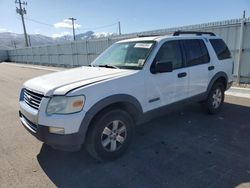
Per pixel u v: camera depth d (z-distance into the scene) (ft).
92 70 13.15
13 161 11.93
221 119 17.28
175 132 15.05
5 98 27.73
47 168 11.18
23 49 117.91
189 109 19.72
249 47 31.24
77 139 10.12
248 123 16.35
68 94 9.91
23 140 14.53
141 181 9.92
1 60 149.59
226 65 18.56
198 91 16.12
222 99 18.89
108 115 11.08
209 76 16.80
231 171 10.44
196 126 15.98
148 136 14.51
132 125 12.28
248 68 31.83
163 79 13.34
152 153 12.32
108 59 15.02
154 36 14.94
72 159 11.94
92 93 10.37
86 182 9.99
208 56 16.83
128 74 11.85
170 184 9.64
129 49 14.42
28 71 66.44
